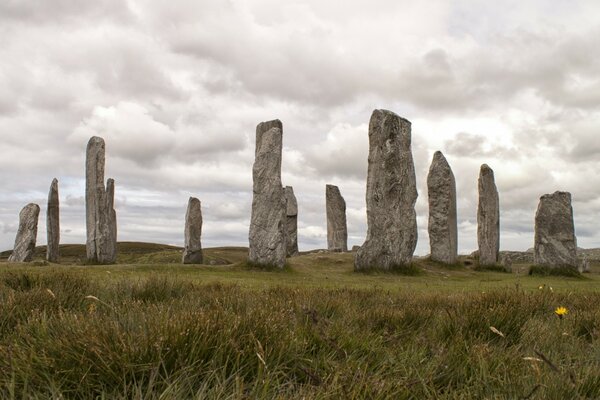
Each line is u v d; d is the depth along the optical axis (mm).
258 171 30500
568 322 6598
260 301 6949
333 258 33156
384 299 9258
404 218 30359
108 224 37656
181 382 3443
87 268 25172
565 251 32094
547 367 4148
